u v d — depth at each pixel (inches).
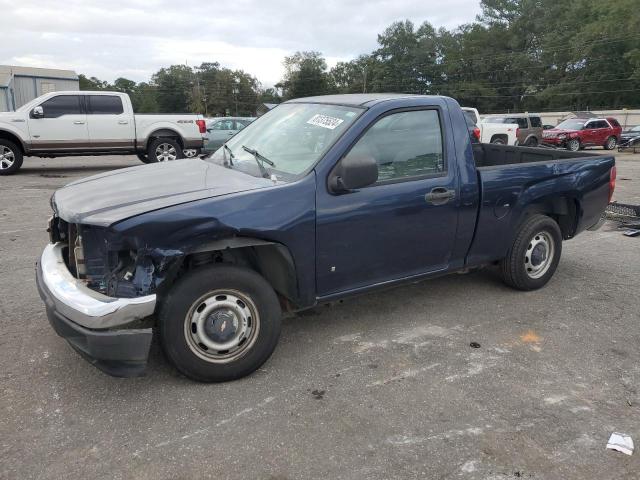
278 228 131.4
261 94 4212.6
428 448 110.7
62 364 140.9
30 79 1720.0
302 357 147.9
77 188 144.3
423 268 165.6
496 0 3324.3
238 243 128.6
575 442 114.0
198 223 121.0
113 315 115.3
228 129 740.0
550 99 2915.8
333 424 118.0
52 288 122.7
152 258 119.2
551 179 191.5
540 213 200.4
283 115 175.6
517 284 196.5
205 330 128.2
